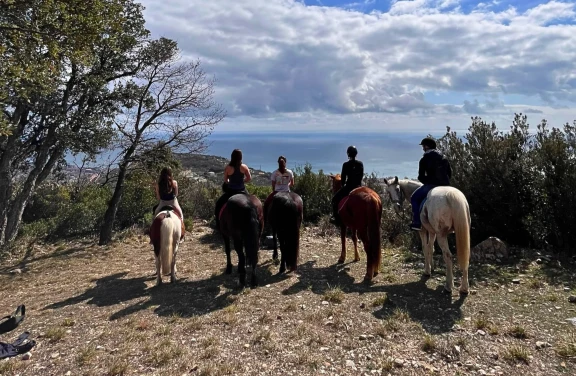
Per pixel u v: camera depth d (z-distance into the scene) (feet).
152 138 42.75
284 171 28.25
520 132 29.50
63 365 14.05
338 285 22.25
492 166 28.30
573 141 26.35
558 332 15.25
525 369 12.84
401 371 12.89
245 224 21.56
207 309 19.25
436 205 19.22
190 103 42.73
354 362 13.56
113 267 30.66
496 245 25.93
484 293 19.94
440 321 16.70
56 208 50.96
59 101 39.96
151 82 42.11
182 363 13.71
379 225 22.88
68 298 23.06
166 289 23.22
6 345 15.48
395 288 21.36
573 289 19.92
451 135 31.89
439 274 23.45
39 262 33.65
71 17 32.45
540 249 26.81
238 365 13.47
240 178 25.73
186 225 42.60
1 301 23.75
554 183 26.32
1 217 37.50
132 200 47.50
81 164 45.93
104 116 42.55
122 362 13.85
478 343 14.60
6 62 29.66
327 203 43.73
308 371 13.05
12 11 29.73
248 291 21.56
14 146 37.81
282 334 15.90
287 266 24.12
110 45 37.40
